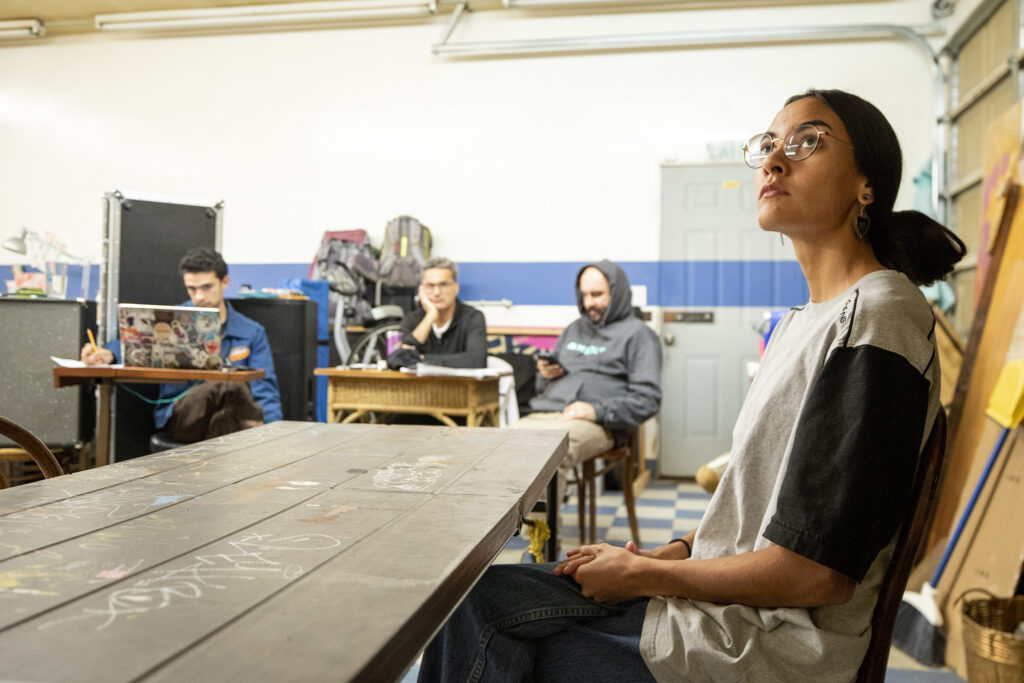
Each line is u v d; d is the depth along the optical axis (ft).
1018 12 12.73
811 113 3.44
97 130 20.29
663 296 17.93
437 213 18.95
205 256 11.18
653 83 18.07
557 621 3.47
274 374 12.01
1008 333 8.30
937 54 16.62
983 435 8.33
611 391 11.07
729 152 17.72
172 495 3.33
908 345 2.92
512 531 3.19
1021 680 5.96
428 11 18.37
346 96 19.33
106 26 19.67
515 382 12.60
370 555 2.44
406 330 13.05
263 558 2.40
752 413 3.55
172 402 11.44
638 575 3.34
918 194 16.70
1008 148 9.86
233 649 1.70
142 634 1.78
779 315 13.51
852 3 17.24
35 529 2.73
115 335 12.03
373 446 4.87
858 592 3.13
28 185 20.53
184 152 19.97
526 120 18.58
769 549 2.99
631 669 3.23
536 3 17.88
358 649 1.71
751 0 17.47
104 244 12.01
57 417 11.68
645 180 18.08
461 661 3.56
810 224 3.47
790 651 3.00
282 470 3.98
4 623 1.84
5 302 11.79
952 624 7.39
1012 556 6.87
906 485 2.81
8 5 19.17
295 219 19.52
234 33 19.75
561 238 18.44
